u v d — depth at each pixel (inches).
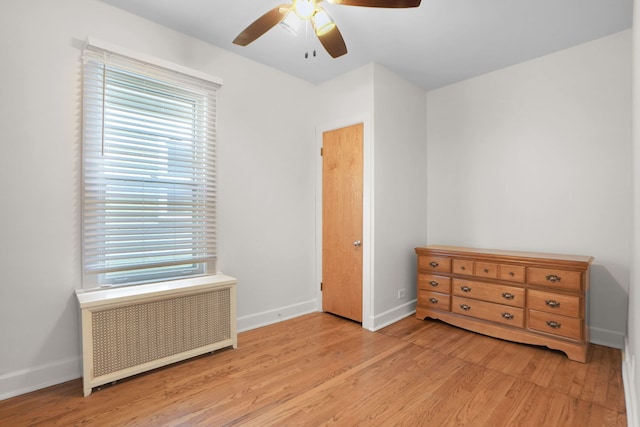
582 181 108.0
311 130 139.3
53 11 78.9
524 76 120.0
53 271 79.7
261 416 67.5
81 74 83.0
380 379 82.7
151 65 92.4
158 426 64.1
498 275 108.7
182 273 103.3
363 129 122.6
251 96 117.7
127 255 89.9
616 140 101.7
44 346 78.5
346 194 129.2
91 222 83.7
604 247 103.9
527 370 87.3
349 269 128.5
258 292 120.6
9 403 71.2
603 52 103.5
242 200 115.3
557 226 113.1
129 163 90.7
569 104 110.3
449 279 121.5
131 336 81.4
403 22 94.2
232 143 112.3
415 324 124.7
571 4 85.8
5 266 73.6
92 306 75.1
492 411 69.4
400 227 132.6
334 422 65.8
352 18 92.4
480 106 132.0
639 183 58.1
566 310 94.9
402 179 133.8
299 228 134.9
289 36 102.2
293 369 87.9
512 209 123.5
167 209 97.0
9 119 73.7
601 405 71.1
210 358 94.3
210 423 65.2
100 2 85.7
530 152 119.0
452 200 140.5
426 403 72.4
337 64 122.0
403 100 134.3
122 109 89.2
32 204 76.7
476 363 91.6
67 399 72.9
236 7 88.0
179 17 92.8
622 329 100.7
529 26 96.5
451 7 87.0
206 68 105.8
